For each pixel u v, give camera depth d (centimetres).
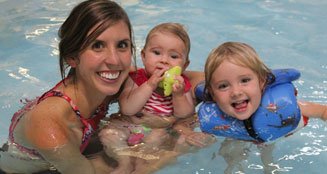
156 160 161
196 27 245
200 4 272
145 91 170
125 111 173
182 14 260
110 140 164
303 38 233
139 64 213
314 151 167
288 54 220
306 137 173
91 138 162
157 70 173
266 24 246
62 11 267
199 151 167
